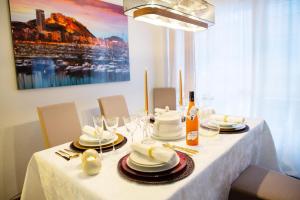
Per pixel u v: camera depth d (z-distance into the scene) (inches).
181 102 67.6
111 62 106.2
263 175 54.4
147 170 35.8
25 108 80.3
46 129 64.8
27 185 48.6
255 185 49.9
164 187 32.3
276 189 48.4
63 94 90.5
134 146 40.1
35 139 83.6
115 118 50.4
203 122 62.4
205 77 115.6
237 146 51.5
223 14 104.7
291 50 88.6
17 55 76.1
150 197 30.0
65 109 71.8
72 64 91.0
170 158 34.8
